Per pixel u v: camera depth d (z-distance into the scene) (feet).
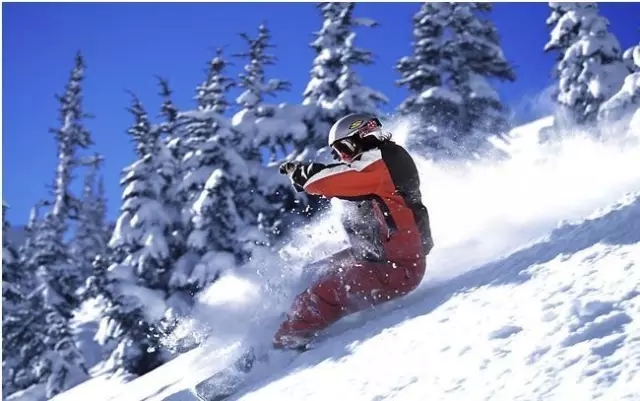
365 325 12.96
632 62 70.49
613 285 9.10
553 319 8.67
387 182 13.85
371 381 9.44
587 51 69.72
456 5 80.02
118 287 63.16
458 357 8.81
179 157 75.41
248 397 11.86
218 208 62.75
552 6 74.13
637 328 7.50
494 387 7.53
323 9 72.08
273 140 67.21
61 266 91.30
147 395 18.16
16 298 89.15
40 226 94.43
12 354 88.53
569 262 10.99
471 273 13.32
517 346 8.32
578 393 6.65
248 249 59.88
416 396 8.21
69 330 85.35
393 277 13.70
